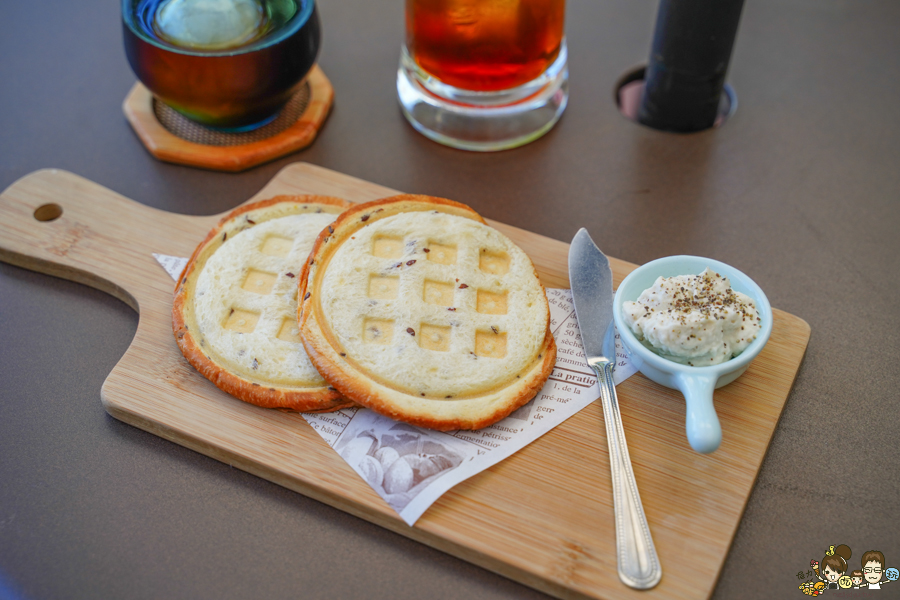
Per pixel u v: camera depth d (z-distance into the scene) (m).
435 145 0.52
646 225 0.48
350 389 0.39
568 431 0.40
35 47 0.57
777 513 0.39
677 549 0.37
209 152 0.50
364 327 0.40
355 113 0.53
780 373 0.41
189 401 0.40
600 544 0.37
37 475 0.40
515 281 0.42
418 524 0.37
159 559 0.38
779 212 0.48
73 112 0.53
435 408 0.39
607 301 0.43
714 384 0.38
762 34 0.57
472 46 0.47
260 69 0.47
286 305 0.41
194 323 0.42
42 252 0.45
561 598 0.37
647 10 0.60
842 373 0.42
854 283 0.46
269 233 0.44
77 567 0.38
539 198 0.49
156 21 0.46
